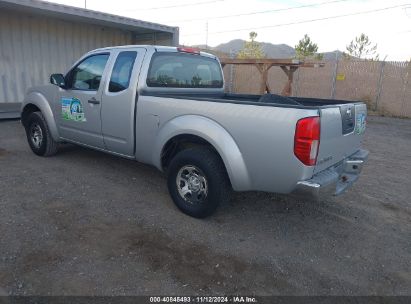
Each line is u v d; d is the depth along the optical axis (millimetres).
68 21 10617
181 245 3268
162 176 5137
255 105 3191
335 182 3258
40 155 5820
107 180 4863
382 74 14945
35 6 8367
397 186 5391
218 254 3162
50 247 3088
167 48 4406
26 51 10000
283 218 4012
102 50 4668
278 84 17203
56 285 2602
